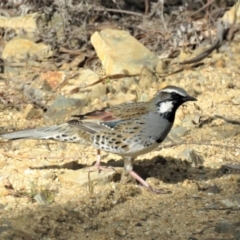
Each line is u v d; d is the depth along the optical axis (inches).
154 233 416.5
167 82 624.1
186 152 500.7
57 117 564.4
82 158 501.0
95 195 453.1
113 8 721.6
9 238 405.7
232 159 507.5
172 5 738.2
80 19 687.1
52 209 432.5
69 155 505.4
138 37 693.3
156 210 441.4
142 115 460.1
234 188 468.8
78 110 573.6
